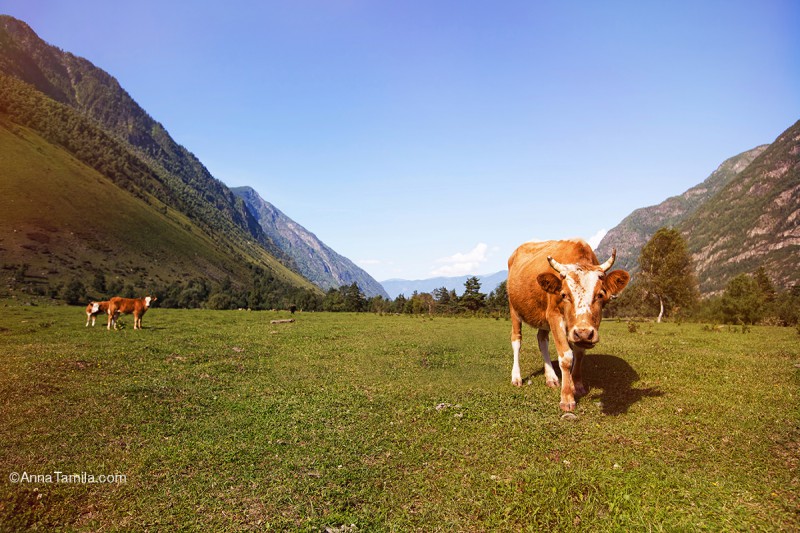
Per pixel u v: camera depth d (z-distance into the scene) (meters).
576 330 7.04
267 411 8.39
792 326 31.31
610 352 13.54
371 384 10.59
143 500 5.07
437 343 17.64
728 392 8.38
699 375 9.79
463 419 7.63
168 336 18.97
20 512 4.83
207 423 7.71
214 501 5.04
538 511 4.49
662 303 48.44
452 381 10.81
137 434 7.14
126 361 12.77
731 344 15.88
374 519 4.66
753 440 6.07
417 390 9.80
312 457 6.22
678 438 6.30
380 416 8.02
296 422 7.75
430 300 87.19
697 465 5.43
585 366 11.24
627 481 4.86
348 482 5.52
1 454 6.29
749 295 42.88
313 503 4.99
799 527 3.99
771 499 4.53
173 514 4.80
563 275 7.46
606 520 4.25
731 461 5.50
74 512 4.87
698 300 50.94
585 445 6.25
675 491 4.65
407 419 7.82
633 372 10.35
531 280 9.10
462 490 5.16
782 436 6.16
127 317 30.50
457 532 4.41
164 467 5.91
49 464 5.96
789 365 10.80
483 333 22.12
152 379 10.77
